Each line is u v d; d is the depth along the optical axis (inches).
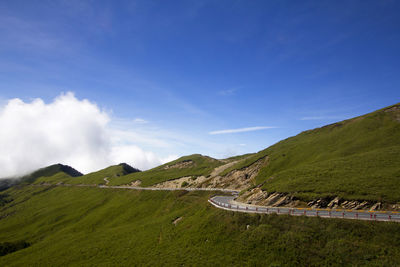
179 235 1596.9
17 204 6579.7
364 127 3193.9
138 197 3961.6
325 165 2122.3
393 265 871.7
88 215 3897.6
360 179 1595.7
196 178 4345.5
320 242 1064.2
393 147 2256.4
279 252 1077.1
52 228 3668.8
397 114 3137.3
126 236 2080.5
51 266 1804.9
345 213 1237.1
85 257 1815.9
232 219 1417.3
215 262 1152.8
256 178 3287.4
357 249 979.9
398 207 1242.0
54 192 7047.2
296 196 1573.6
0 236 3774.6
